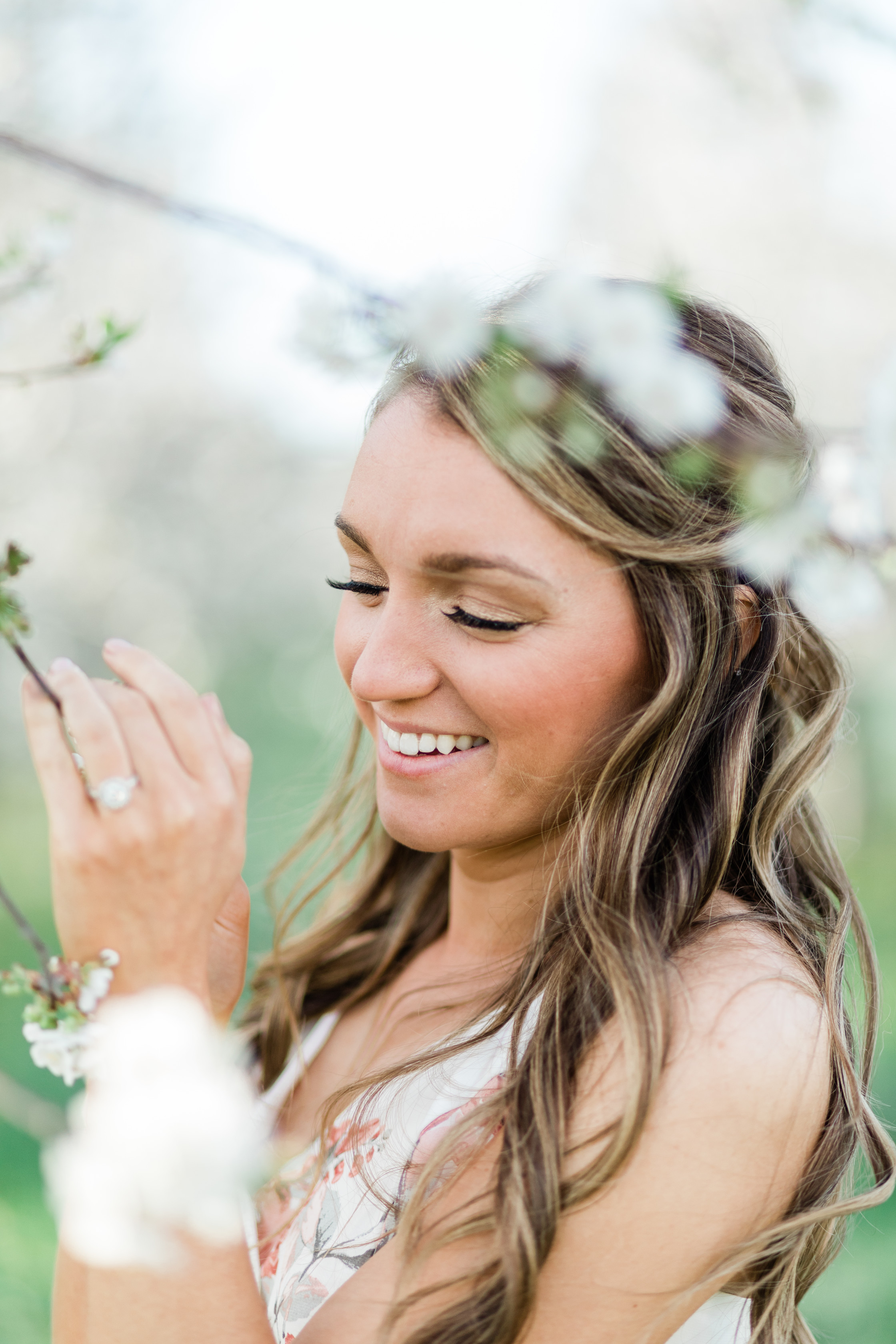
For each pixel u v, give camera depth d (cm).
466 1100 113
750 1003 101
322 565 1201
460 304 100
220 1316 98
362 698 118
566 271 102
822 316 833
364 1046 142
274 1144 136
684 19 457
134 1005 96
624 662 110
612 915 108
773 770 133
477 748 115
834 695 138
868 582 104
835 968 120
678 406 97
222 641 1234
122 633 1045
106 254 810
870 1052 136
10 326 126
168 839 97
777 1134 99
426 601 111
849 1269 329
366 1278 104
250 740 1201
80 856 96
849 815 877
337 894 174
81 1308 107
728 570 115
